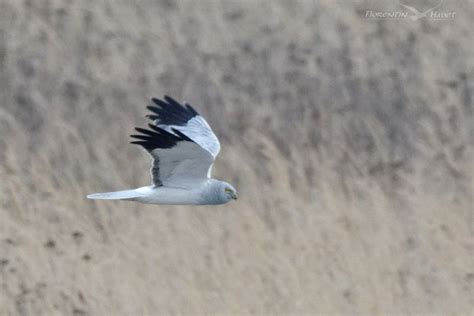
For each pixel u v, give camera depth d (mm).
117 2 23250
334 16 24469
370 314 20453
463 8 25703
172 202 11789
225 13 23781
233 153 21828
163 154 11445
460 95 24453
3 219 19594
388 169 22938
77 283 19172
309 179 22078
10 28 22297
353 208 21969
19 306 18656
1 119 21109
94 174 20875
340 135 22953
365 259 21219
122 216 20266
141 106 21969
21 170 20531
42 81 21812
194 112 12938
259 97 22828
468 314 21141
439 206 22719
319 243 21109
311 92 23281
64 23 22641
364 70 23969
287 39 23797
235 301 19797
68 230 19844
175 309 19375
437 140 23703
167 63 22688
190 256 20094
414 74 24375
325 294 20422
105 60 22359
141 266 19719
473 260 21984
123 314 19047
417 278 21359
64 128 21297
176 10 23500
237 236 20641
